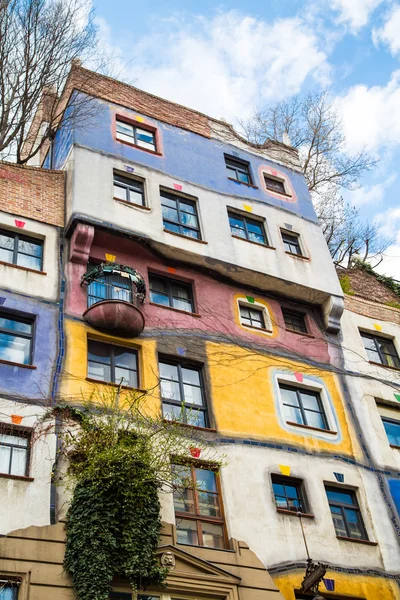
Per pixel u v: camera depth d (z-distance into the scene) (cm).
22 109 2245
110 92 2520
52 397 1681
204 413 1930
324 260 2589
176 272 2219
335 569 1805
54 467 1559
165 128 2572
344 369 2353
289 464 1948
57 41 2314
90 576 1390
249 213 2547
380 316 2691
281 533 1781
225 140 2748
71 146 2255
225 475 1805
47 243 2012
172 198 2381
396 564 1916
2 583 1352
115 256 2112
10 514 1453
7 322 1803
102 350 1881
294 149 2975
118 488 1516
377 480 2100
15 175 2105
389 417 2356
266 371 2147
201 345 2067
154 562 1486
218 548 1656
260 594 1617
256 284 2367
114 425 1625
